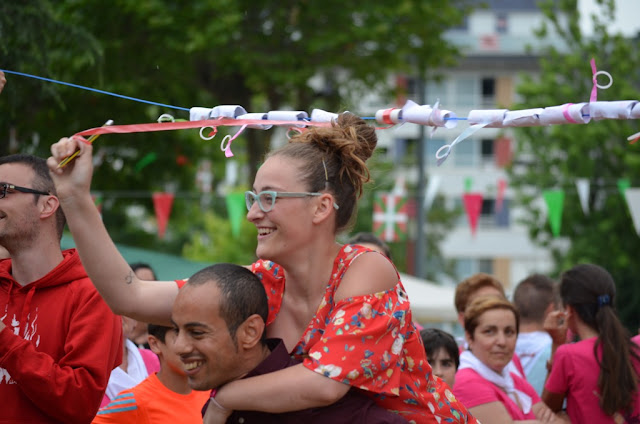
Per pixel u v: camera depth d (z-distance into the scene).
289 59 20.94
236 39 20.89
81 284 4.58
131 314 3.95
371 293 3.66
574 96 27.62
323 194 3.78
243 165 27.91
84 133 3.83
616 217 26.97
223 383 3.69
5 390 4.43
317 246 3.82
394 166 39.03
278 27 21.11
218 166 27.94
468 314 7.03
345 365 3.51
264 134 21.62
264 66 21.02
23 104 9.91
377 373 3.58
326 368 3.49
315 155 3.83
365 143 4.04
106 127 3.86
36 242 4.60
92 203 3.84
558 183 28.03
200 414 5.56
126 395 5.48
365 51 22.72
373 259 3.76
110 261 3.87
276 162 3.81
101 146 18.08
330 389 3.49
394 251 38.00
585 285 7.04
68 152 3.78
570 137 27.14
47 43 8.48
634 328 27.09
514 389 7.02
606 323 6.89
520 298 8.77
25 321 4.54
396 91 24.64
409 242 38.62
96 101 15.23
